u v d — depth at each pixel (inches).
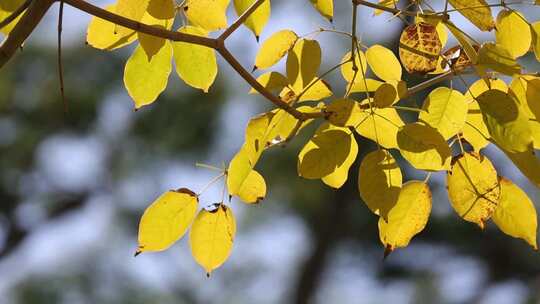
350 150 88.7
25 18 87.7
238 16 96.2
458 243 431.2
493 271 441.1
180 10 94.7
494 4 89.8
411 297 453.4
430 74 94.0
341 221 431.8
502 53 83.7
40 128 442.3
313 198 426.9
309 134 364.8
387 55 95.0
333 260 447.5
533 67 254.8
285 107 89.6
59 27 88.6
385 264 446.3
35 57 423.8
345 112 86.7
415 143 84.3
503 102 82.7
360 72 98.9
